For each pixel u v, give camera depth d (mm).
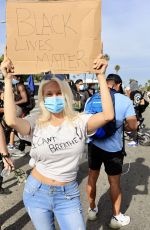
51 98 3072
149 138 10234
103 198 5906
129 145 10180
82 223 3080
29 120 3180
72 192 3102
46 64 3074
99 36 3055
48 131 3070
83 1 3035
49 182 3072
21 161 8109
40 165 3121
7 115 3062
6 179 6785
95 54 3068
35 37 3051
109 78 4750
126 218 4887
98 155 4789
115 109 4449
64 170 3064
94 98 4523
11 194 6039
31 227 4844
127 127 4621
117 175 4734
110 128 4457
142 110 11047
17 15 3027
